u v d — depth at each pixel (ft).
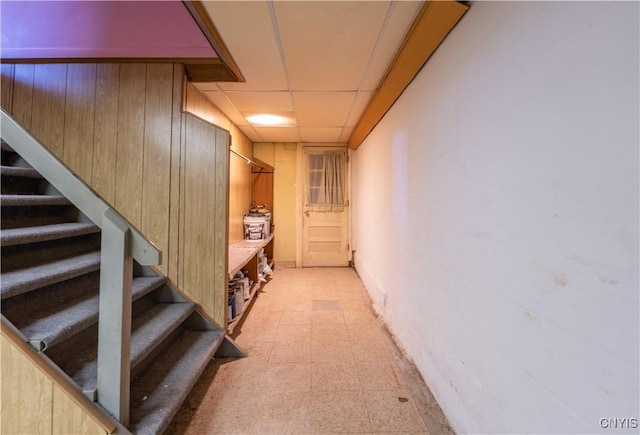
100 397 3.83
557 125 2.71
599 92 2.32
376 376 6.35
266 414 5.20
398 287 7.97
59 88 7.13
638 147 2.04
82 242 6.56
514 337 3.31
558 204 2.70
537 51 2.95
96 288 5.62
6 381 3.58
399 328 7.88
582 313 2.46
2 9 6.12
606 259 2.26
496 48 3.64
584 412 2.44
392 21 5.38
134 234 3.98
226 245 7.12
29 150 4.50
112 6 6.02
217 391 5.84
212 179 7.11
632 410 2.09
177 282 7.13
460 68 4.54
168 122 7.08
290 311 10.22
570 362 2.58
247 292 10.12
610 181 2.23
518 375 3.23
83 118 7.09
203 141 7.10
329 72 7.48
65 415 3.65
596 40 2.35
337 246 16.62
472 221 4.20
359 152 14.69
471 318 4.23
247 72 7.47
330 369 6.62
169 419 4.36
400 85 7.23
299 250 16.48
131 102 7.07
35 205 5.91
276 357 7.14
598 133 2.32
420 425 4.93
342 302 11.14
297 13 5.21
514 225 3.30
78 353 4.62
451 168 4.84
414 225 6.70
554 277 2.74
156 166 7.10
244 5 5.02
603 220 2.29
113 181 7.09
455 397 4.72
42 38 6.53
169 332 5.68
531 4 3.04
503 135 3.50
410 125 6.95
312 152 16.28
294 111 10.62
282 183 16.62
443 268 5.17
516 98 3.27
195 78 7.64
